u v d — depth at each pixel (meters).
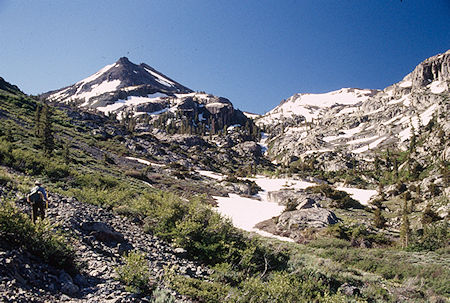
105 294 6.15
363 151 117.75
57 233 7.53
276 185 74.56
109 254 8.66
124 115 175.12
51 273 6.09
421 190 56.62
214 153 123.44
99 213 12.50
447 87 136.38
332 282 11.77
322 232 29.59
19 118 59.34
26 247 6.32
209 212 14.15
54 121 76.56
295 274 11.21
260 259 11.99
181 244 11.48
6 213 6.40
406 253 21.75
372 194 64.25
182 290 7.34
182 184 52.25
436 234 26.25
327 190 55.22
